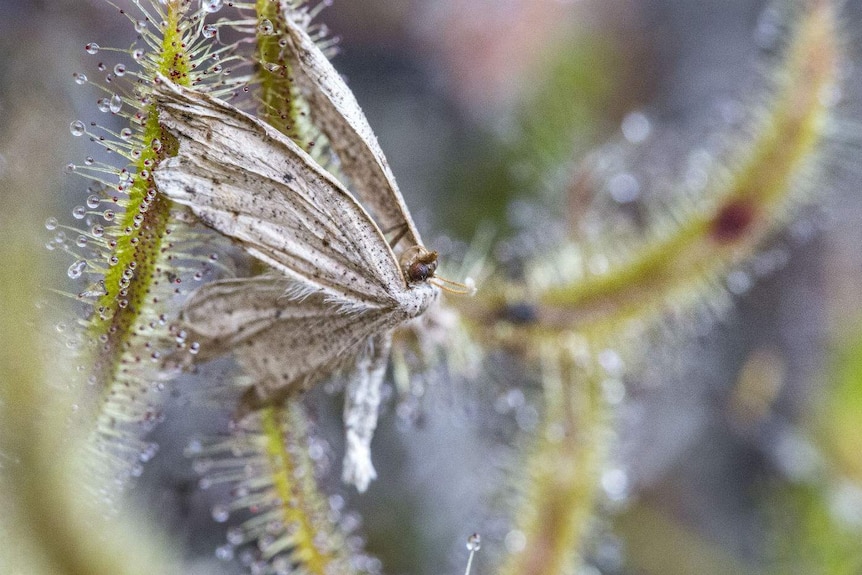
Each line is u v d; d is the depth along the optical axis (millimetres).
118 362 128
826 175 153
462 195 180
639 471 177
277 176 126
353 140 130
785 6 152
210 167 126
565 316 145
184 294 130
